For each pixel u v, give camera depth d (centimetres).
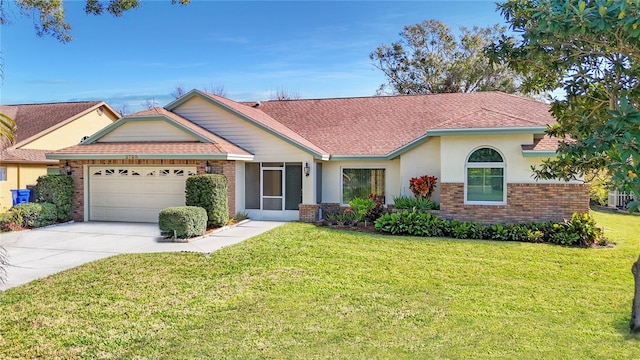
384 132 2062
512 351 584
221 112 1955
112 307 752
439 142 1744
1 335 629
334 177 1972
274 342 612
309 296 829
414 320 709
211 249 1236
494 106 2100
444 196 1620
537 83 555
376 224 1580
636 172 331
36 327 660
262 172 1923
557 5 389
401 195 1797
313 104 2459
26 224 1606
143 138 1870
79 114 2797
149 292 840
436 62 3819
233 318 707
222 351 581
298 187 1898
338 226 1691
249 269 1019
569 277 988
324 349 589
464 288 897
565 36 405
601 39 421
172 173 1777
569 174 616
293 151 1867
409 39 3925
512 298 834
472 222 1526
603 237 1400
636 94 441
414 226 1525
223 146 1767
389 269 1044
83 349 586
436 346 601
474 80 3641
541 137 1565
